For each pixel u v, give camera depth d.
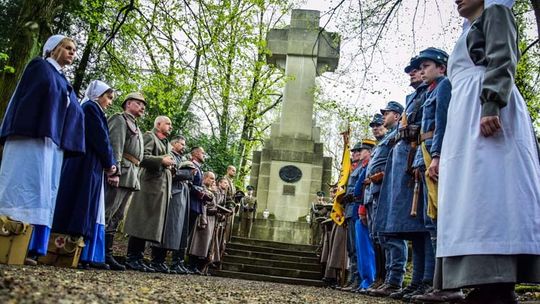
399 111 6.69
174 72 12.53
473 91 3.00
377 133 7.68
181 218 8.12
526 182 2.73
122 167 6.40
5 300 1.82
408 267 10.70
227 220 12.80
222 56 11.97
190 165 8.12
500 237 2.66
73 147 4.90
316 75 19.23
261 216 17.30
